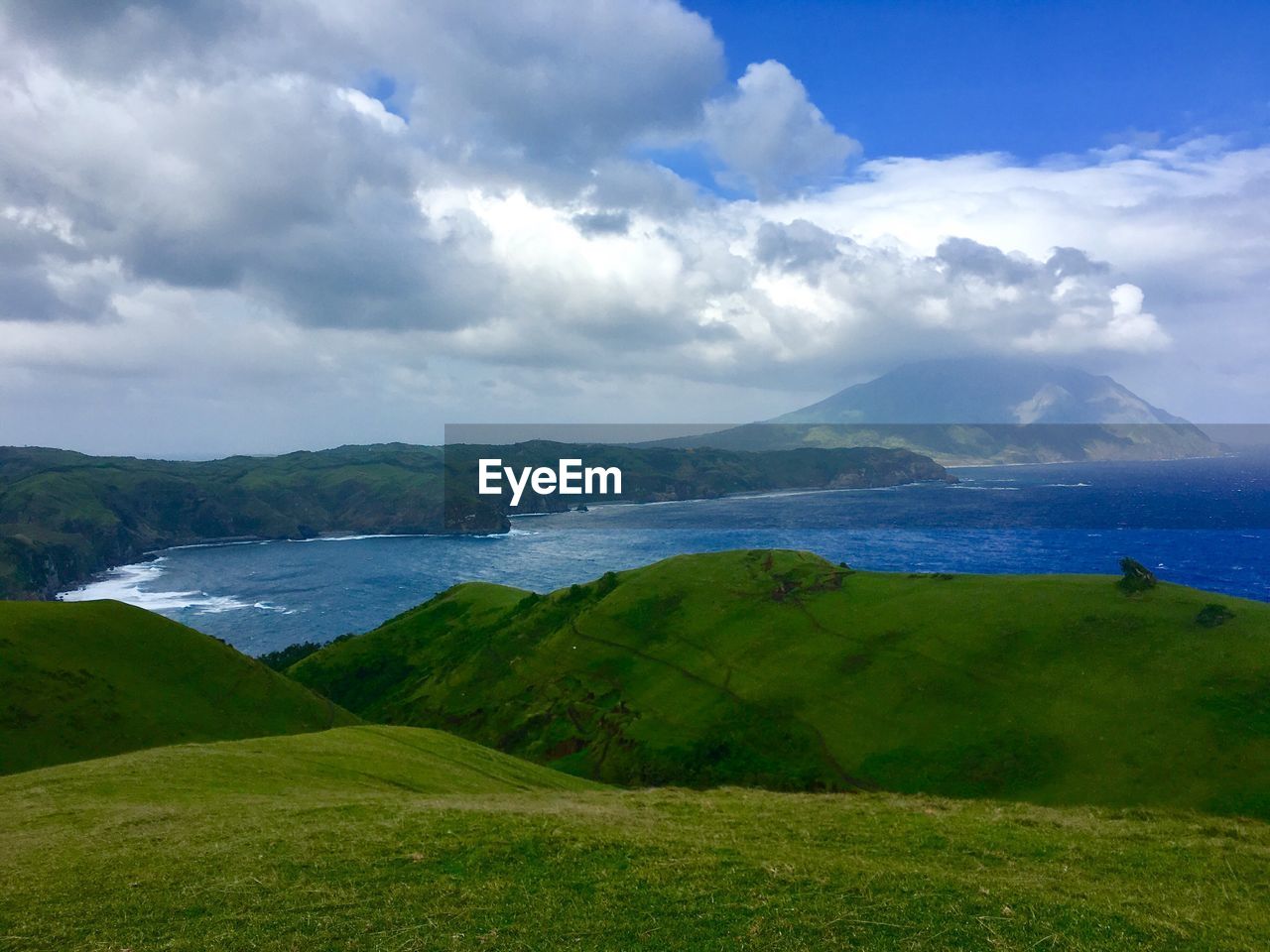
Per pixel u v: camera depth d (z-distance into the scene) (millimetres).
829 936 15773
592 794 37562
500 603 185750
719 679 108938
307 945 15477
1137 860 21875
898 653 97250
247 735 79875
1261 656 71938
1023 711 77562
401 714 142750
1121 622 86000
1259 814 54562
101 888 18766
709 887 18375
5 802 30484
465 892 18000
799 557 145750
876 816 27328
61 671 74500
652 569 157125
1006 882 19297
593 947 15328
